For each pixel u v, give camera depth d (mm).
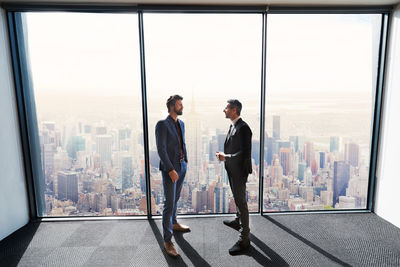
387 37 2502
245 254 2006
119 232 2412
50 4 2332
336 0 2314
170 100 2086
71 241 2256
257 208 2762
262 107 2568
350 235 2285
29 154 2613
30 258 2000
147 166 2623
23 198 2576
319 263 1877
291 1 2320
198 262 1912
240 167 1948
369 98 2613
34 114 2537
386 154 2561
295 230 2383
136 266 1878
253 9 2383
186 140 2561
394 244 2129
